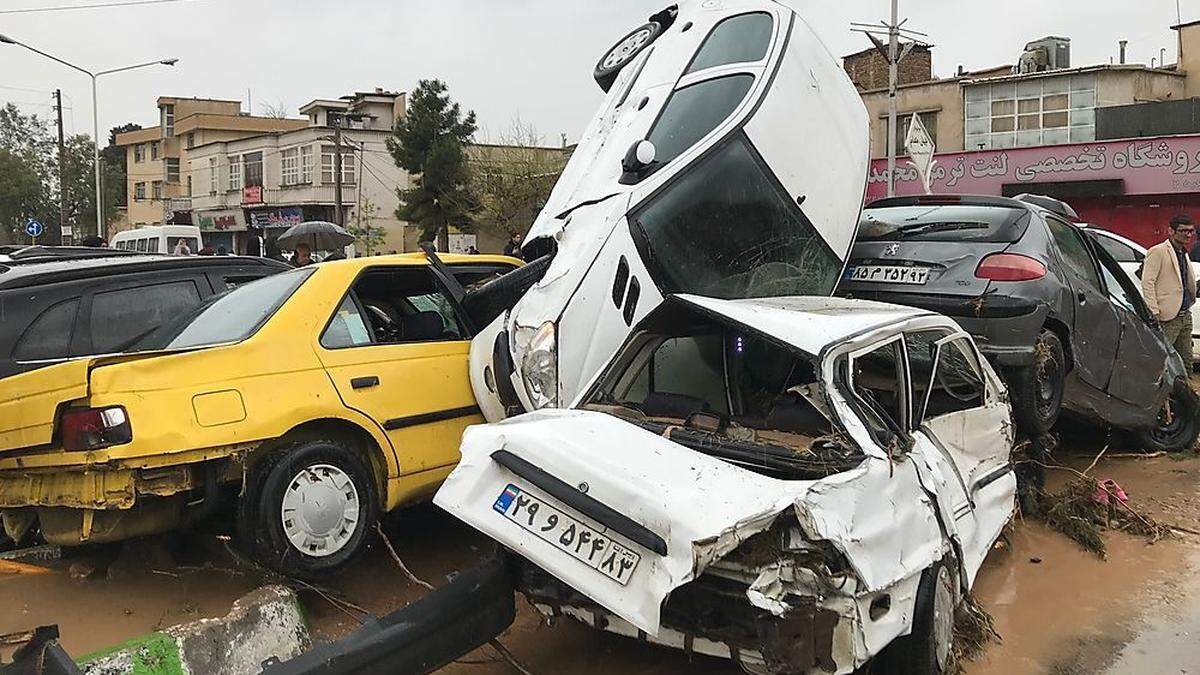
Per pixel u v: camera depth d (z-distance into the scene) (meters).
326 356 4.82
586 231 5.15
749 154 5.43
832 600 3.07
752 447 3.68
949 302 6.08
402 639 3.36
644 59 6.19
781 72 5.64
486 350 5.24
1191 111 25.83
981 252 6.17
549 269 5.12
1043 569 5.31
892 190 21.45
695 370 4.60
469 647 3.60
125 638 4.22
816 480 3.23
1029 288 5.97
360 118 52.09
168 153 66.94
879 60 33.03
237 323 4.90
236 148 56.31
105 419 4.12
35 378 4.30
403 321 5.61
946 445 4.31
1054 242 6.44
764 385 4.47
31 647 2.91
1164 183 22.64
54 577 4.99
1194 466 7.50
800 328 3.88
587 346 4.97
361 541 4.74
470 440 3.68
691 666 4.05
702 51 5.86
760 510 3.04
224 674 3.57
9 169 60.59
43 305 6.09
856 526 3.20
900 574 3.31
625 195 5.16
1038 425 6.10
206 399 4.31
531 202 37.09
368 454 4.95
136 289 6.52
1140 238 23.61
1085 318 6.49
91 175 67.88
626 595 3.07
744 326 3.98
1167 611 4.73
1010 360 5.90
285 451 4.50
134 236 30.05
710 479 3.26
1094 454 7.84
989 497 4.64
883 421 3.78
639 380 4.58
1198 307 11.39
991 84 29.86
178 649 3.48
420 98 37.41
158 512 4.59
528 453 3.45
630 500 3.14
